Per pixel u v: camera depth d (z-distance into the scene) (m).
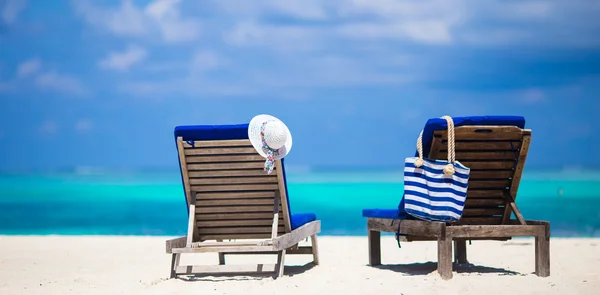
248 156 6.85
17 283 7.32
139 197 37.03
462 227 6.71
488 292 6.18
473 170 6.92
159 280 7.19
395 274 7.16
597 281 6.71
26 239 12.48
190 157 6.93
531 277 6.85
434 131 6.61
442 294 6.11
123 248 10.88
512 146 6.82
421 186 6.70
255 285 6.64
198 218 7.26
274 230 6.88
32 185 49.91
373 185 47.41
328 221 23.70
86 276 7.80
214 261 9.18
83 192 41.62
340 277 7.04
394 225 7.29
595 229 20.16
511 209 7.09
